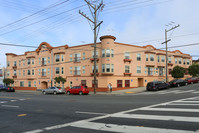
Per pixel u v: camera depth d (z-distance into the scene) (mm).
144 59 31250
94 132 5070
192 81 28844
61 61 32000
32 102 13969
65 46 32125
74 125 6004
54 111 9188
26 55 39312
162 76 33375
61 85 32062
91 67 28875
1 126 6309
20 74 40219
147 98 13891
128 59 28859
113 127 5512
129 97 15719
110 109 9055
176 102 10539
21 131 5539
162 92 20375
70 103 12422
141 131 4941
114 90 27031
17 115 8477
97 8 22859
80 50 30375
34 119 7363
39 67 36312
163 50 34875
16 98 18125
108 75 27016
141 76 30484
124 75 28422
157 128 5172
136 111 8109
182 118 6254
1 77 52750
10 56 42844
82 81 29688
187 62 39500
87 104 11469
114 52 27766
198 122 5645
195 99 11680
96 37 22891
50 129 5621
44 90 27266
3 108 11062
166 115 6875
